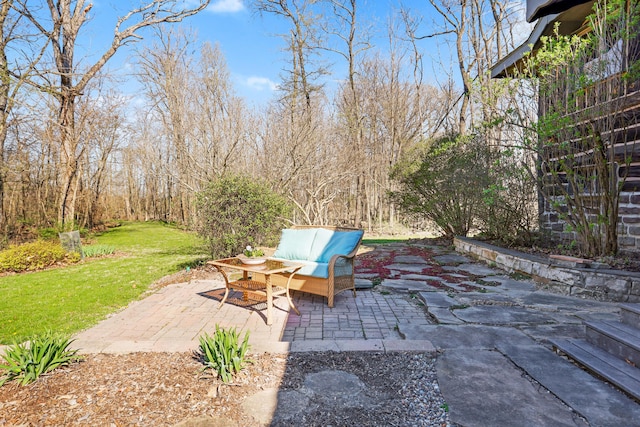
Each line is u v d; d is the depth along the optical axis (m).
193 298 4.69
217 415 2.03
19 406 2.12
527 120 5.67
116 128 17.08
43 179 15.81
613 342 2.64
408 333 3.30
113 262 8.96
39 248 8.36
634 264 4.52
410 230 17.28
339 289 4.37
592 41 4.63
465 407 2.08
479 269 6.39
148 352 2.89
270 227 6.71
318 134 13.29
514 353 2.82
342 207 19.73
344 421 1.97
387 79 18.05
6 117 11.02
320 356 2.81
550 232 6.79
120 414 2.04
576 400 2.13
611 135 4.52
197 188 11.54
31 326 3.79
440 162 9.51
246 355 2.79
